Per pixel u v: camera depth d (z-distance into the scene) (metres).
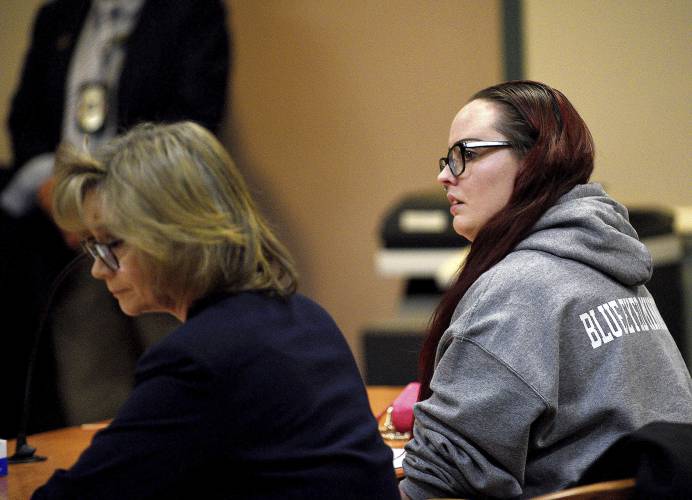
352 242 16.28
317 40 16.16
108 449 4.52
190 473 4.55
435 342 6.24
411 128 15.92
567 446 5.71
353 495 4.79
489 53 15.51
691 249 13.22
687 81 14.68
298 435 4.74
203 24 12.41
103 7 12.57
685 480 4.54
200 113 12.18
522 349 5.56
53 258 12.84
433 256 13.38
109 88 12.23
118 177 4.89
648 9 14.74
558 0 15.04
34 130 12.99
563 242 5.86
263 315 4.93
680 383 6.04
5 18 16.94
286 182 16.42
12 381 13.45
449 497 5.74
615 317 5.77
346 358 5.25
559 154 6.06
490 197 6.21
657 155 14.86
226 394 4.58
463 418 5.58
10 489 6.17
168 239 4.82
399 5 15.82
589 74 15.02
